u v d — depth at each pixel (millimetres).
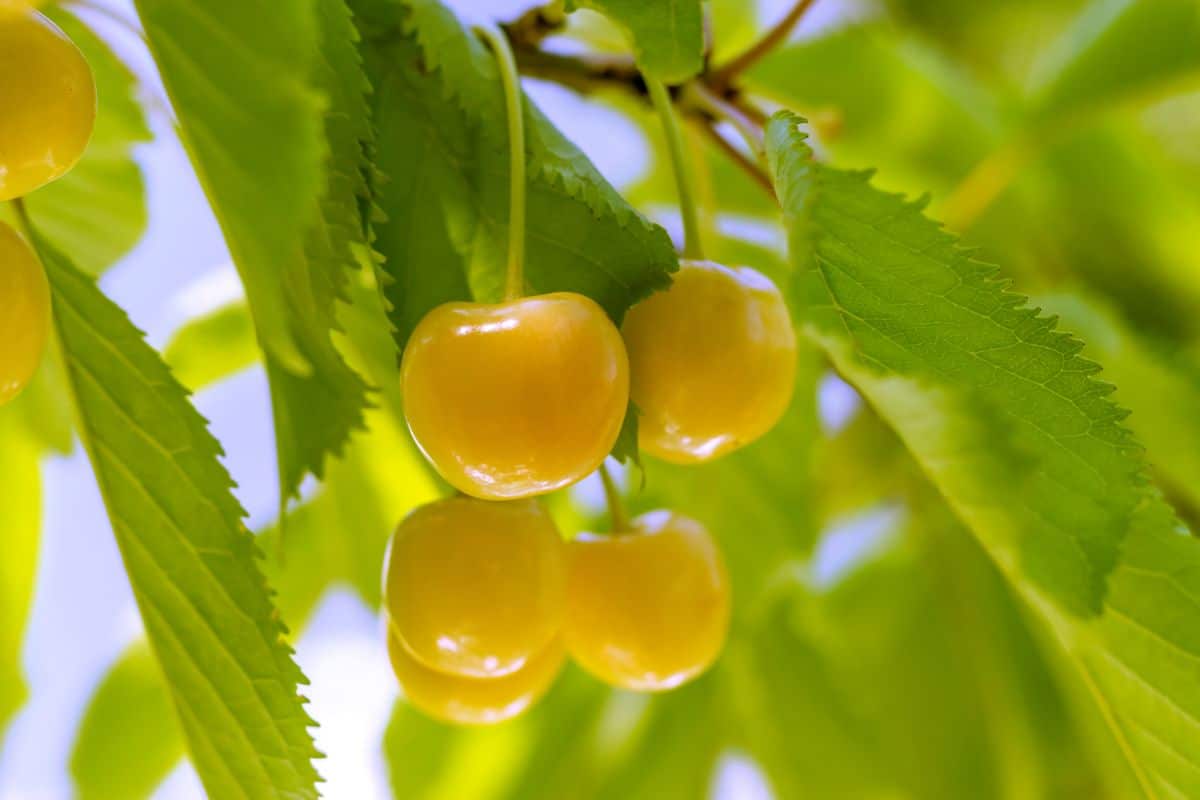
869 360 357
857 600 615
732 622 544
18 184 351
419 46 381
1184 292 597
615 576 395
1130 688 383
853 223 351
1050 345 350
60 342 376
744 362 366
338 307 400
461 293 376
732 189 538
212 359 485
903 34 645
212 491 378
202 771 388
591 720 605
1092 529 360
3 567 455
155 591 381
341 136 358
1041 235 600
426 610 380
